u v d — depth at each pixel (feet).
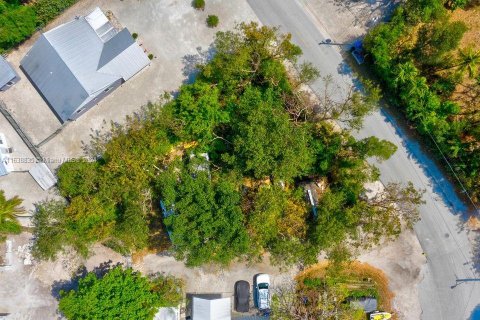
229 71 136.98
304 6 152.66
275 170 127.44
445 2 147.02
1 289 154.40
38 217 144.15
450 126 140.87
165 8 153.58
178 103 143.23
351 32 151.43
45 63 145.48
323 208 130.52
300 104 143.23
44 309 153.79
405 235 150.41
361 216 134.00
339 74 151.02
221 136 147.43
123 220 137.49
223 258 128.06
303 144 128.16
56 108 147.13
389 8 151.43
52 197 153.69
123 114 153.28
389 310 150.71
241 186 138.31
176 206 124.88
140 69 149.59
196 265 130.72
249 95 136.98
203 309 145.18
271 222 130.00
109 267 153.38
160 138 144.15
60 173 144.15
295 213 132.98
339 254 133.28
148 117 147.74
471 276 149.59
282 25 152.35
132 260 152.76
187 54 152.97
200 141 143.95
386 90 148.77
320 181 147.74
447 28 132.67
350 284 150.82
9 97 153.79
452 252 149.89
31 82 153.38
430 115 140.77
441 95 148.36
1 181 154.20
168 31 153.38
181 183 130.62
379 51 140.46
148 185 141.49
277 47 145.28
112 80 145.28
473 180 142.31
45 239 141.08
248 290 149.48
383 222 132.26
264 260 151.43
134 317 135.64
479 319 149.18
